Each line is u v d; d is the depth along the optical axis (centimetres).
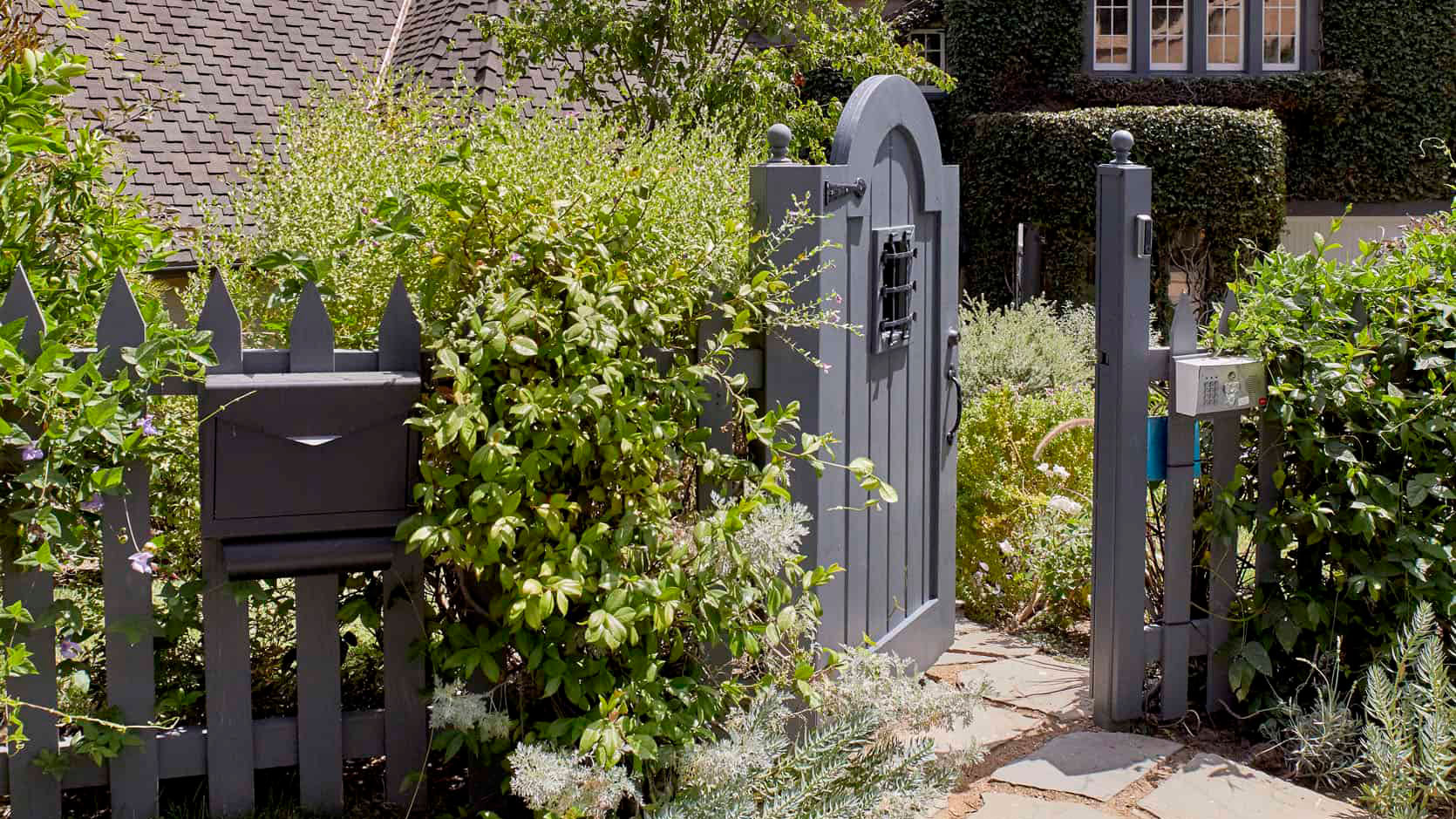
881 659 327
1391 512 375
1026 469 543
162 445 304
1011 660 460
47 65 319
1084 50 1631
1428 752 322
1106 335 384
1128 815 332
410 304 301
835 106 916
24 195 328
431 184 298
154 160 1088
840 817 283
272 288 361
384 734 320
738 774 284
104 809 316
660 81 873
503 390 289
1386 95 1630
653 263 321
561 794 269
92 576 335
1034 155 1495
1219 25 1645
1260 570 398
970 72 1642
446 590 324
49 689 294
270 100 1205
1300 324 390
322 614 310
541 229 296
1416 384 386
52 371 275
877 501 399
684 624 321
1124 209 377
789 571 326
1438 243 390
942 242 450
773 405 343
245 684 307
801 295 343
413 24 1315
